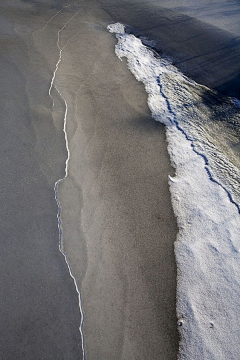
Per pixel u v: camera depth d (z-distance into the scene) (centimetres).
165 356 282
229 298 321
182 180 431
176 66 676
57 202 379
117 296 311
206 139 506
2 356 264
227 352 287
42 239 343
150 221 376
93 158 438
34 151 429
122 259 338
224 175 446
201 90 617
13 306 292
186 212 393
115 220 371
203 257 351
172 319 303
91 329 288
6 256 324
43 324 286
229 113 571
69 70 598
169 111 546
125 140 475
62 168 416
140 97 566
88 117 502
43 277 315
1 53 602
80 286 314
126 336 287
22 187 385
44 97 519
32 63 593
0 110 475
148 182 420
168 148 475
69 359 271
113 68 629
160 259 343
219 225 383
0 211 358
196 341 292
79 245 344
